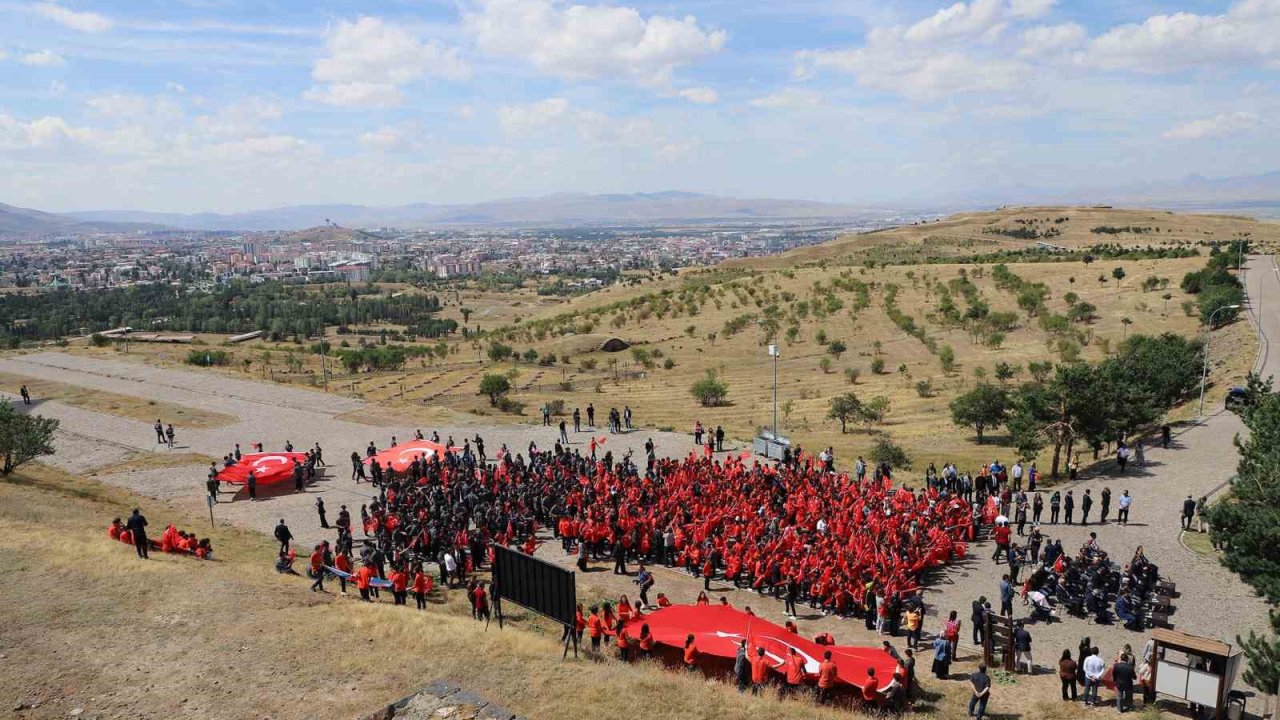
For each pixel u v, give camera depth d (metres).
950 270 153.50
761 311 143.50
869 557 33.88
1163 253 155.88
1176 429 57.94
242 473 49.34
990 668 27.33
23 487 45.22
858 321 130.38
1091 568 32.72
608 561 38.91
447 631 24.83
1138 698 24.97
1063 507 45.06
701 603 28.50
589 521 39.00
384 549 36.59
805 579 33.69
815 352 116.94
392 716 18.11
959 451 62.56
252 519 45.75
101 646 21.59
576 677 21.42
